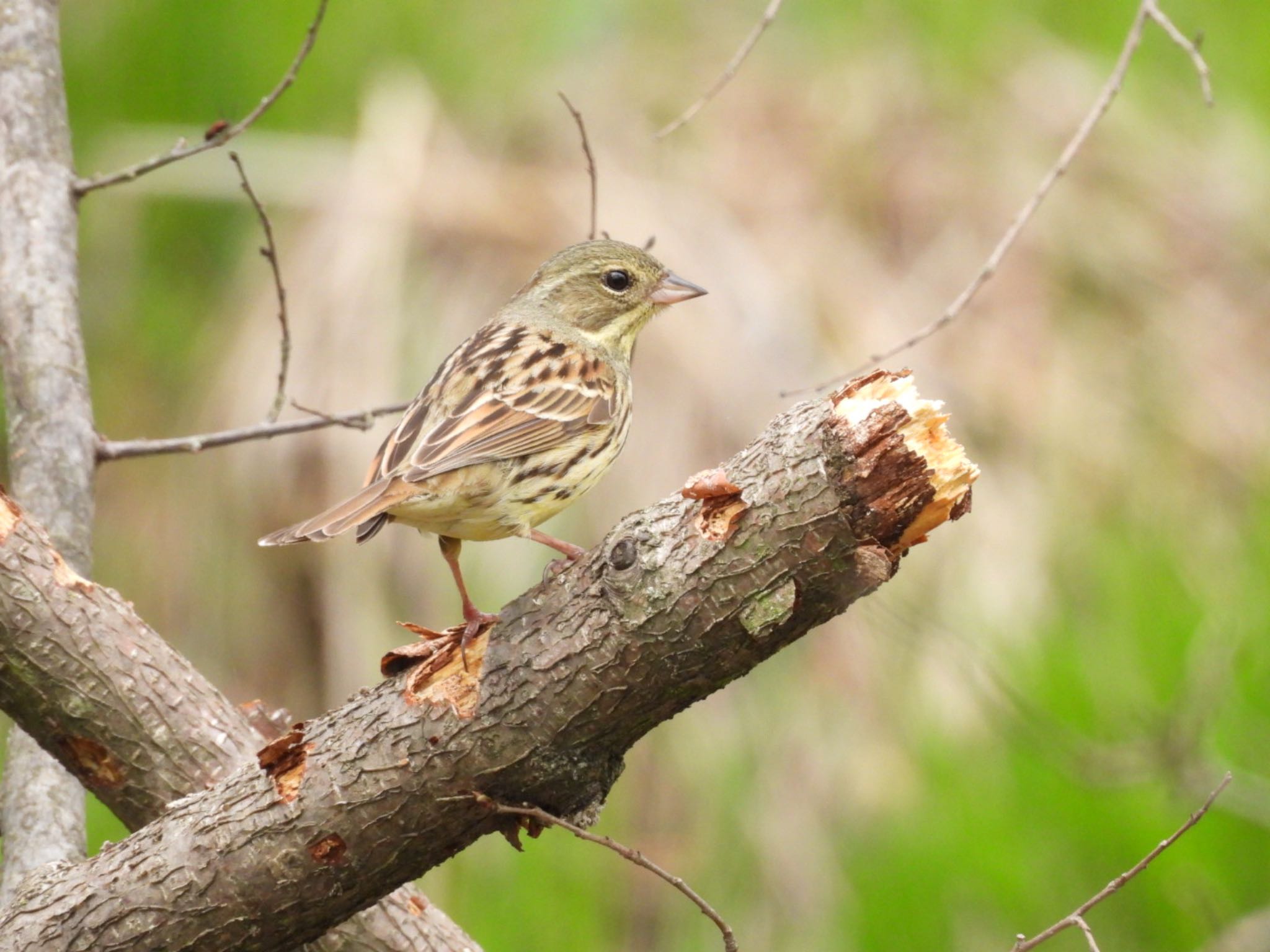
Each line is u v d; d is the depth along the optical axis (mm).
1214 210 15508
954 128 15297
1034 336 14281
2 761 12086
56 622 7645
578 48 15352
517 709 6312
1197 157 15891
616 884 12102
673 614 6090
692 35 15734
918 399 6004
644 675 6195
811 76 15500
